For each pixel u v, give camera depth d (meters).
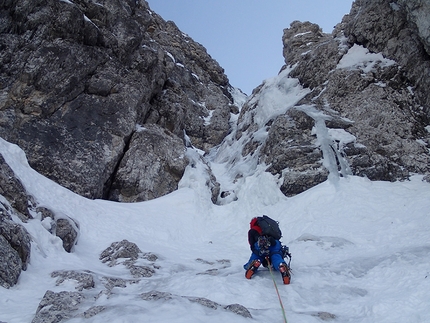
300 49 20.70
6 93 11.52
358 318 4.48
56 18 12.62
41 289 5.40
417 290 4.83
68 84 12.41
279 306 4.87
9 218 6.17
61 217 7.78
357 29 16.05
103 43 13.97
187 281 5.73
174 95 17.72
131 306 4.18
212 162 19.22
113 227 9.47
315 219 10.12
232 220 12.07
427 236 7.74
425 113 13.59
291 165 12.80
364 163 12.11
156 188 13.02
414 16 13.18
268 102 17.78
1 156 7.54
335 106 14.37
